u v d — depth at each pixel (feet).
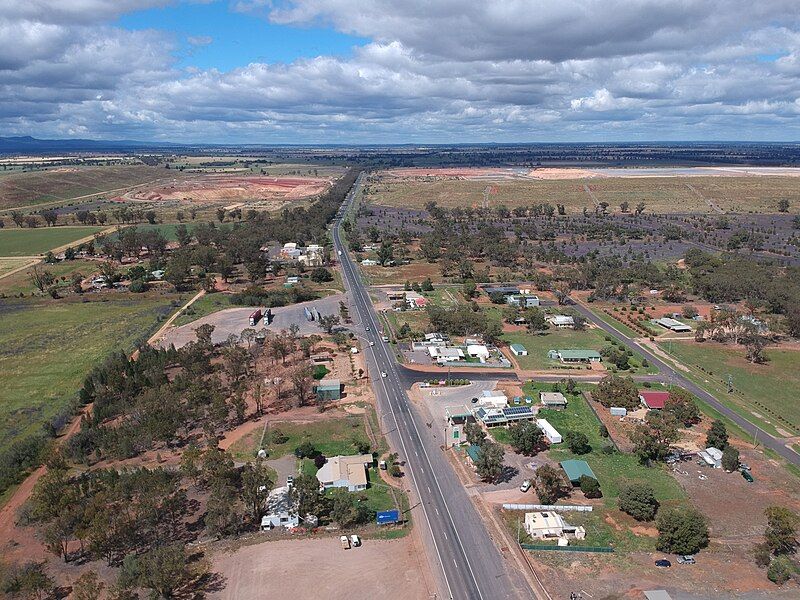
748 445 442.91
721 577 304.09
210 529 337.31
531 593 293.64
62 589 297.12
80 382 546.67
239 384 531.09
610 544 331.77
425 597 292.20
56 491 344.69
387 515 349.61
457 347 638.94
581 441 431.02
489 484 392.68
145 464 414.82
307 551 325.62
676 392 498.69
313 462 416.46
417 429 466.29
